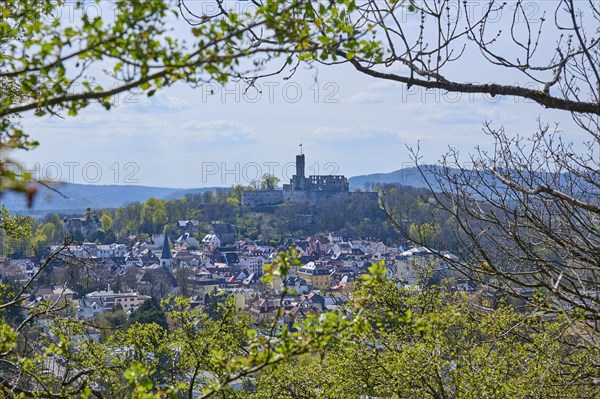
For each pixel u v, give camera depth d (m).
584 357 13.48
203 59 4.95
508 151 9.70
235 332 16.70
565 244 9.41
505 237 9.52
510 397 14.80
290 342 6.04
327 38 5.32
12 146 4.79
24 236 11.96
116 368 14.52
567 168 9.74
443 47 6.12
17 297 10.93
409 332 18.16
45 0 6.43
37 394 9.52
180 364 15.75
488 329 16.33
